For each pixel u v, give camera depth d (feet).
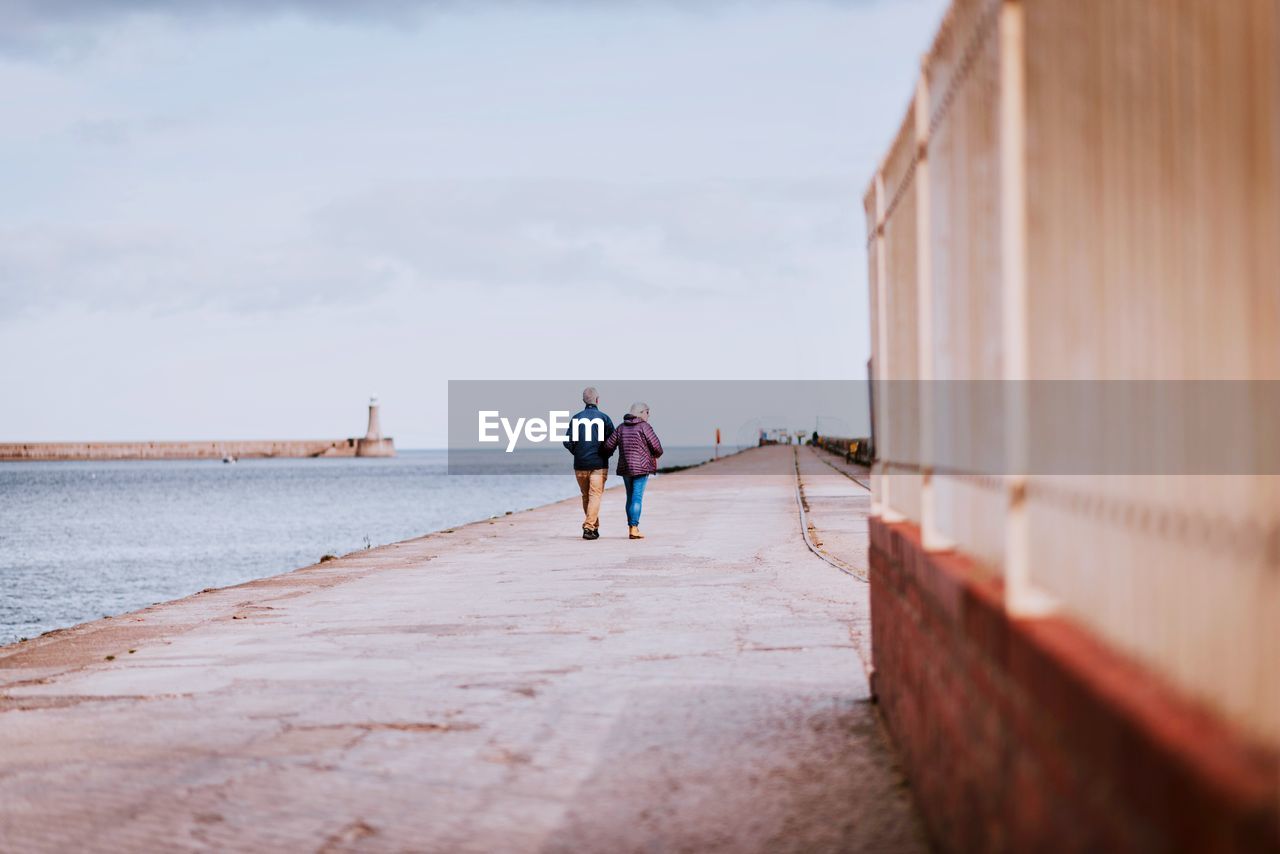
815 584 41.22
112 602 90.43
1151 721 7.02
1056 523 10.11
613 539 62.28
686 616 34.32
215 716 23.00
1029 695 9.77
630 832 15.58
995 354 12.15
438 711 22.90
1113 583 8.73
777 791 17.10
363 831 15.94
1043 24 10.25
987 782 11.51
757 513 79.20
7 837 15.97
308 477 600.39
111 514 238.89
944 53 14.93
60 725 22.67
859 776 17.66
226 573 111.96
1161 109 7.59
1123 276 8.38
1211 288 6.92
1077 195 9.36
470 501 269.23
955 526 14.67
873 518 22.84
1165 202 7.56
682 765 18.62
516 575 46.55
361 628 34.04
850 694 23.32
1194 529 7.27
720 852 14.70
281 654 29.99
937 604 14.40
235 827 16.22
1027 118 10.93
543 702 23.44
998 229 11.84
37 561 127.13
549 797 17.24
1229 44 6.57
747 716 21.72
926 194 16.57
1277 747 6.24
